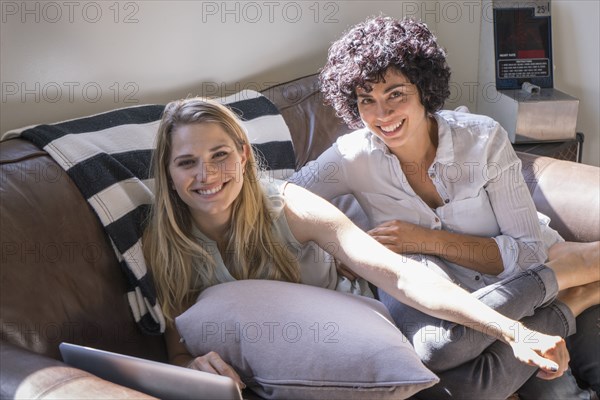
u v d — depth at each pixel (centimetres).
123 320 161
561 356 150
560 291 175
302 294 154
